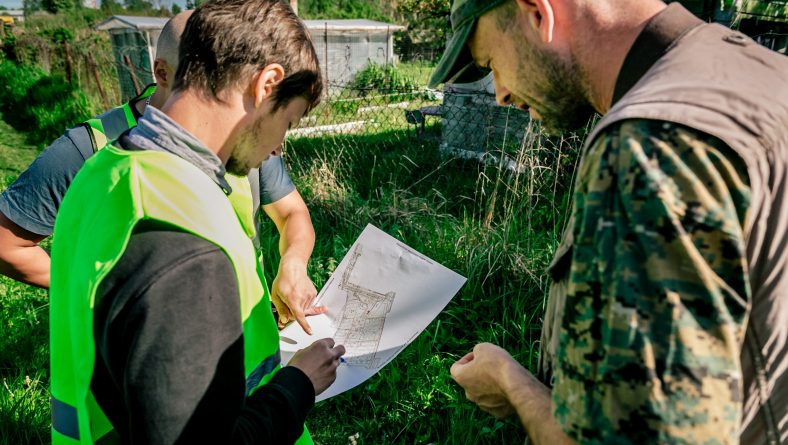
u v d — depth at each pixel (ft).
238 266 2.83
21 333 9.31
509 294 10.07
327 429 7.98
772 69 2.41
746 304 2.08
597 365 2.16
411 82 44.01
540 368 3.13
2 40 46.65
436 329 9.00
